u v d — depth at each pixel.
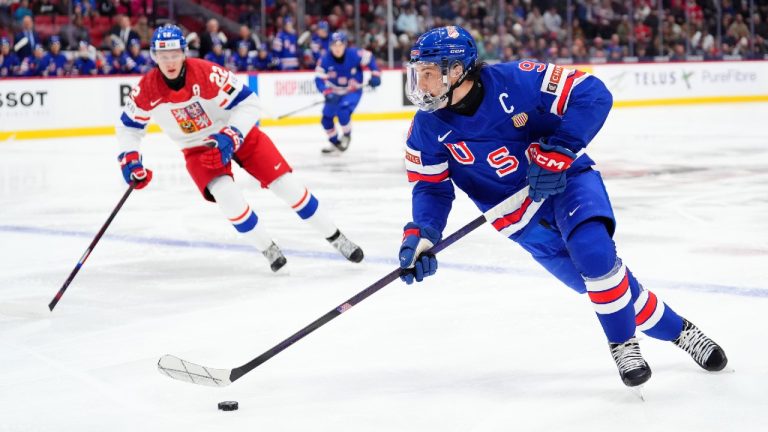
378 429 4.00
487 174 4.34
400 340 5.42
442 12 26.11
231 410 4.28
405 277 4.35
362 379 4.72
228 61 23.02
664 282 6.73
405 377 4.73
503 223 4.40
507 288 6.66
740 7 29.17
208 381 4.36
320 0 24.83
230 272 7.52
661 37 28.27
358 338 5.49
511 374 4.73
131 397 4.52
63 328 5.92
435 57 3.94
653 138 18.58
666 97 28.20
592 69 27.09
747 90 29.47
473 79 4.05
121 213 10.68
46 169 15.23
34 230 9.66
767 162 14.43
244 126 7.06
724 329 5.42
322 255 8.13
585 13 27.53
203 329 5.83
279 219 10.05
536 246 4.48
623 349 4.21
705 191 11.48
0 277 7.49
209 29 22.52
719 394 4.29
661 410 4.11
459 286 6.76
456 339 5.41
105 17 22.30
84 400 4.48
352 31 25.05
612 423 3.98
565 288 6.60
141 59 22.08
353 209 10.63
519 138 4.21
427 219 4.41
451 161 4.38
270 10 24.33
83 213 10.76
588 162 4.30
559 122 4.18
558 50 27.36
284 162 7.46
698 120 22.86
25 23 20.47
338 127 22.98
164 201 11.55
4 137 19.91
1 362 5.19
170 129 7.24
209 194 7.35
